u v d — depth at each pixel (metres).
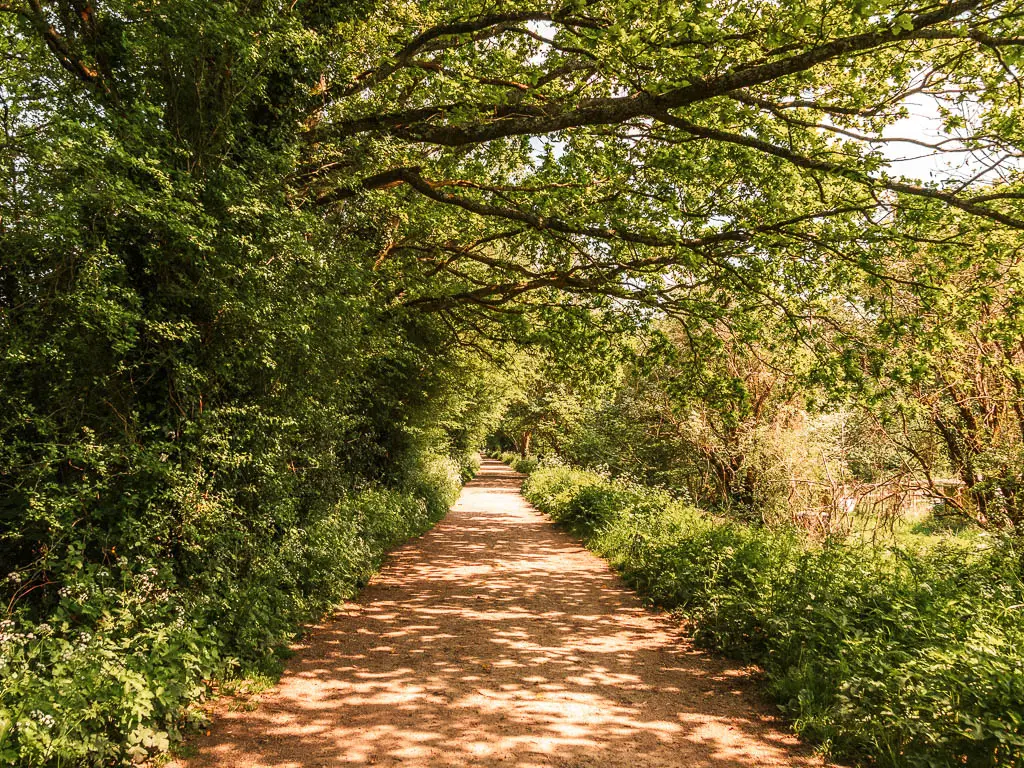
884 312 9.12
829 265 9.80
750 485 16.28
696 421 16.61
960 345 8.87
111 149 5.01
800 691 5.38
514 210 9.54
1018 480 10.40
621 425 20.06
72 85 5.75
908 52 8.01
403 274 12.49
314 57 7.32
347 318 7.80
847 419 13.70
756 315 10.87
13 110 5.26
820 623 6.14
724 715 5.41
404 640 7.33
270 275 6.23
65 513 5.05
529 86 8.60
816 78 8.44
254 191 6.40
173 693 4.48
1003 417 11.43
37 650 4.22
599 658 6.89
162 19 5.57
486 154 10.96
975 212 7.13
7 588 5.02
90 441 5.29
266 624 6.52
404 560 12.40
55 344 5.14
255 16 6.32
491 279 14.98
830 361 9.34
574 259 12.10
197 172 6.12
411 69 9.01
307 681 5.95
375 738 4.80
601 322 11.45
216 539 6.23
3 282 5.29
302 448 9.15
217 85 6.36
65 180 5.21
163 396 6.20
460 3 8.05
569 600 9.53
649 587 9.97
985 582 7.45
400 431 17.53
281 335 6.66
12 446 4.91
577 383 13.45
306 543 8.44
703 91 6.82
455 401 21.55
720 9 8.24
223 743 4.64
